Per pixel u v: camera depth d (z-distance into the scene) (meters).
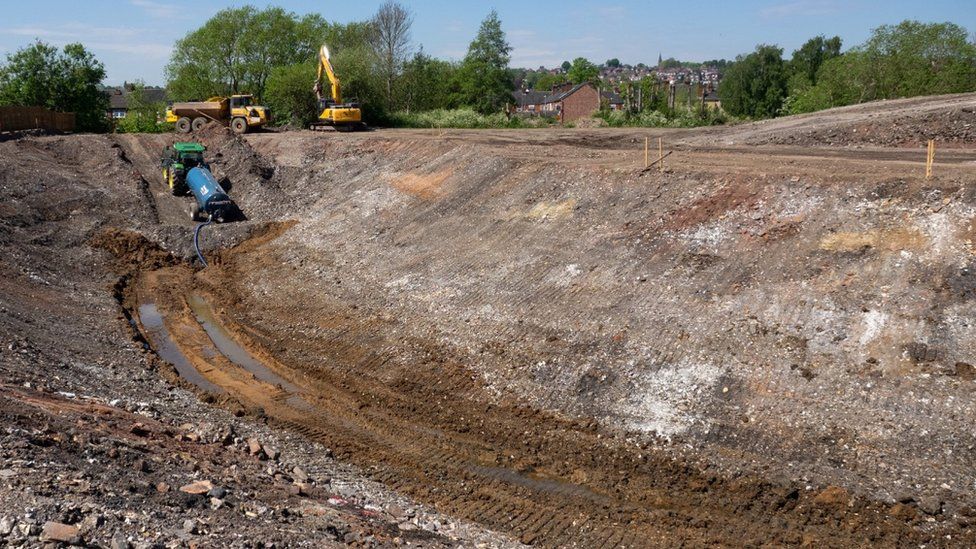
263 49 57.44
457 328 16.64
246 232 25.50
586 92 80.81
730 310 14.46
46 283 18.83
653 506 10.99
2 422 8.66
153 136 37.75
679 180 19.05
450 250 20.41
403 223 23.28
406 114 50.16
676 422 12.61
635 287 15.99
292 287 20.78
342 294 19.69
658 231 17.53
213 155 33.47
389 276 20.05
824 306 13.78
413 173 26.94
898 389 11.93
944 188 15.19
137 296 20.64
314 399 14.68
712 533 10.27
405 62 62.31
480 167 24.55
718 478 11.39
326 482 10.49
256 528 7.57
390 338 16.92
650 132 33.84
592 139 31.91
